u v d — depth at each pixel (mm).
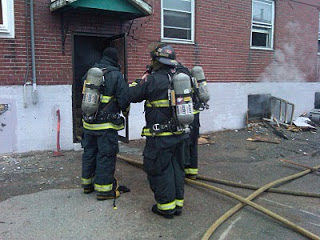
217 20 8570
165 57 3551
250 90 9602
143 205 4004
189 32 8219
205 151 6961
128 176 5094
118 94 3922
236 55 9117
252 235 3363
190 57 8164
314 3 11031
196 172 4879
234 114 9297
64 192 4371
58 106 6293
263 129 9492
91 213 3750
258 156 6668
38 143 6160
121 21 6902
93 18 6520
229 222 3637
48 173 5141
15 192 4348
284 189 4734
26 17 5832
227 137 8398
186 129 3488
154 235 3299
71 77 6383
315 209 4066
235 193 4535
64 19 6184
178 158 3719
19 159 5781
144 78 3549
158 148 3479
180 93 3395
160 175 3564
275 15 10000
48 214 3707
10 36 5715
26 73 5918
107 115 3941
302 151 7211
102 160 4023
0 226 3412
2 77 5723
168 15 7789
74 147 6500
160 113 3486
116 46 7168
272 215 3617
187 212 3863
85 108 3832
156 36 7516
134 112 7422
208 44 8461
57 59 6211
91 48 8141
